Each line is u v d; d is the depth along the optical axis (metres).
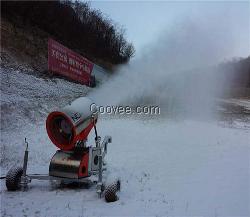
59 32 36.22
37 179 8.94
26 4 30.23
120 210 7.16
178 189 8.79
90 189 8.62
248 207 7.52
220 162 11.89
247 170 10.84
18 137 14.91
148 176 10.07
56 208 7.30
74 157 8.49
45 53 29.55
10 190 8.42
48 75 25.98
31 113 18.59
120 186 8.17
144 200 7.82
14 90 20.44
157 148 14.14
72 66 28.50
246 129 20.53
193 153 13.25
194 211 7.17
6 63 23.03
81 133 8.59
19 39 27.14
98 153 9.10
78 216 6.84
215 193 8.49
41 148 13.44
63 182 8.98
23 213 7.04
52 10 35.03
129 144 14.90
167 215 6.91
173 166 11.31
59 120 8.62
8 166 10.98
